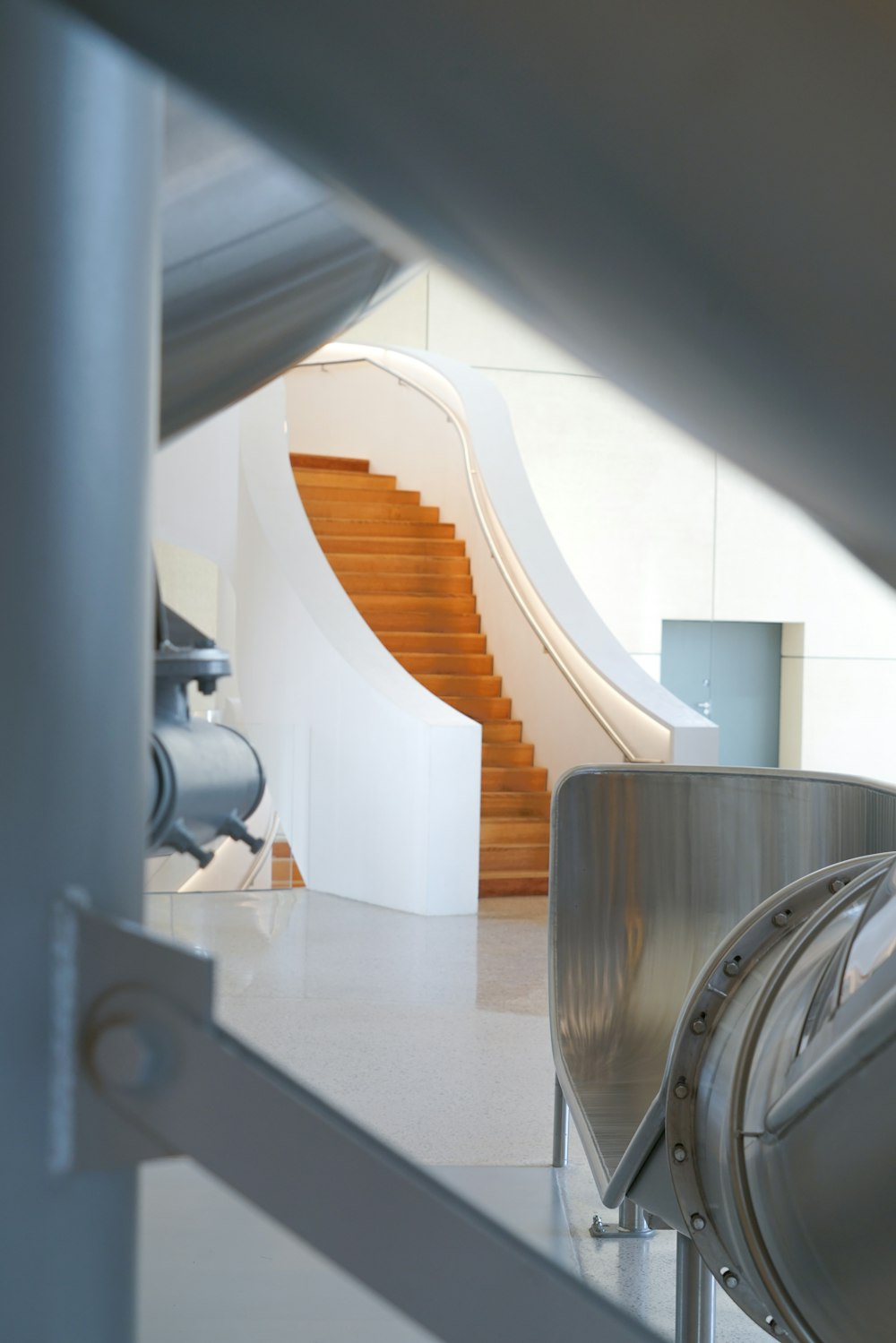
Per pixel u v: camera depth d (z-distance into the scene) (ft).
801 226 1.54
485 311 2.13
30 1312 1.90
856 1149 3.44
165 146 3.10
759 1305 4.84
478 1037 16.11
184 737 3.14
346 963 19.84
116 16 1.76
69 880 1.94
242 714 29.91
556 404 47.32
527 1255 2.01
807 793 9.20
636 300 1.79
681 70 1.47
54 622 1.93
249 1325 8.59
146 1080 1.89
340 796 26.04
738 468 2.10
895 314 1.57
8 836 1.90
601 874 9.55
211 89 1.85
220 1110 1.89
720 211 1.58
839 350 1.66
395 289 4.17
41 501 1.91
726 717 50.14
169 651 3.14
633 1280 9.66
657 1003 9.28
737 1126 4.27
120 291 1.99
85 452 1.95
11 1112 1.90
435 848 24.02
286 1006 17.25
